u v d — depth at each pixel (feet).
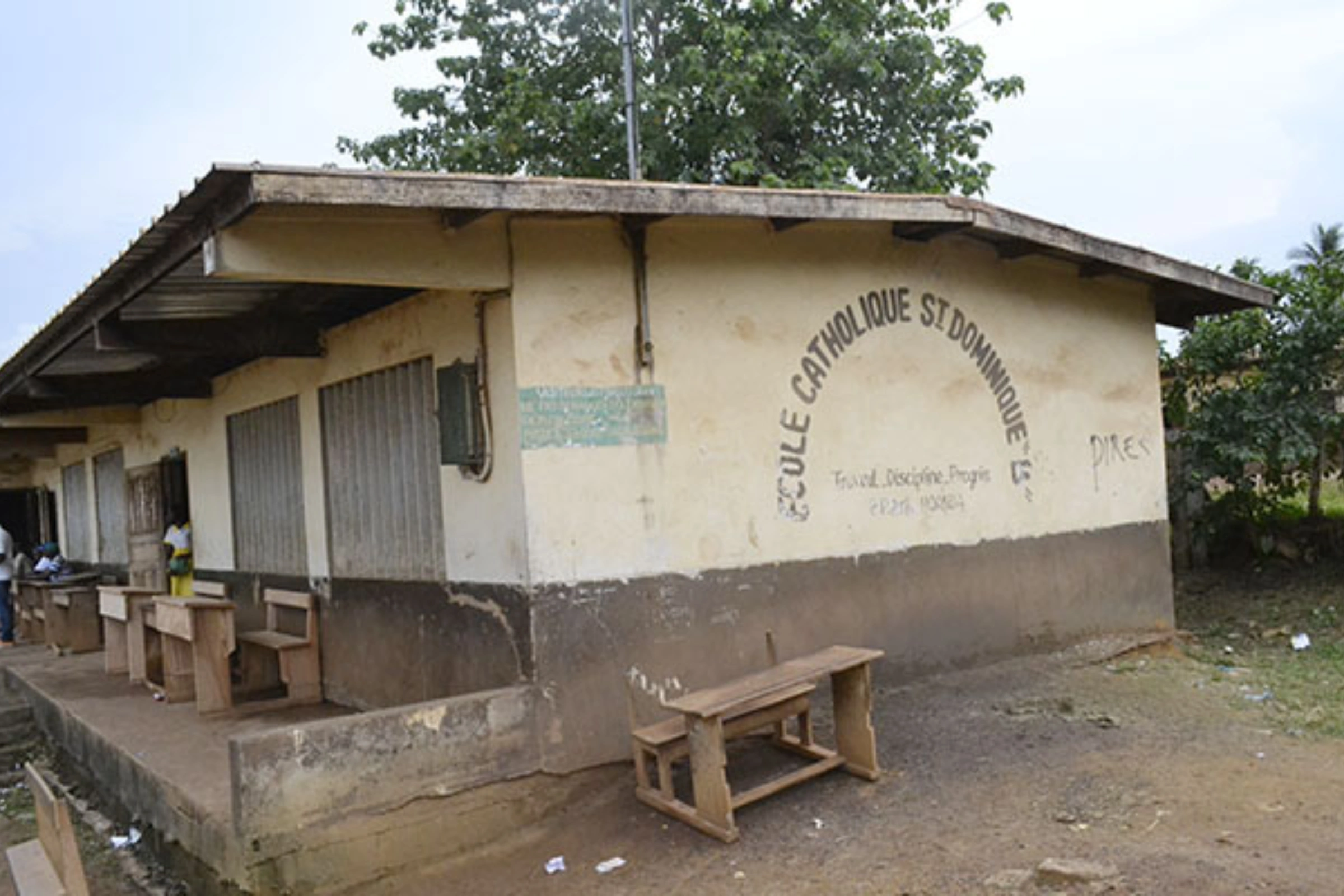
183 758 20.70
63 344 22.58
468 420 18.72
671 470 19.53
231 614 24.70
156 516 35.58
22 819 24.62
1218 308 30.53
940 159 46.91
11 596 43.57
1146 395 28.91
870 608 22.22
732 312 20.56
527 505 17.87
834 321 22.09
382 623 22.41
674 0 45.57
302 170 14.34
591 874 15.58
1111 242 25.03
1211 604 34.53
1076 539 26.61
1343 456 37.06
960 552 23.98
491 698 17.25
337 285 19.60
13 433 41.42
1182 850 14.11
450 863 16.40
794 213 19.20
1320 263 36.81
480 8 48.49
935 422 23.75
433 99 48.70
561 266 18.48
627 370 19.10
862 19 45.06
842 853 15.16
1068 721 20.67
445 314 19.70
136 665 29.04
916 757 18.79
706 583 19.81
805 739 18.76
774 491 20.90
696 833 16.37
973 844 14.99
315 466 24.81
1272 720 20.68
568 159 45.62
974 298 24.73
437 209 16.46
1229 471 35.99
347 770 15.81
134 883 18.97
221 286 19.33
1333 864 13.35
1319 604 32.37
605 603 18.56
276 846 15.14
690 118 44.34
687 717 16.60
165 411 34.50
